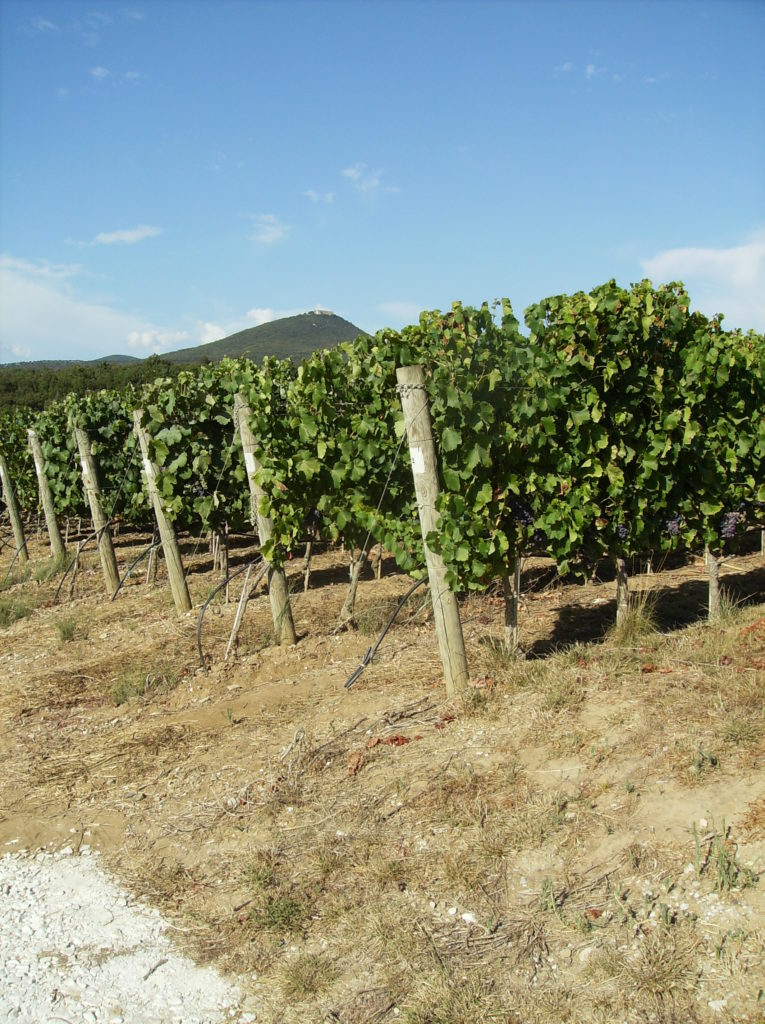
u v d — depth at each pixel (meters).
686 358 6.39
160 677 6.77
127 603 10.18
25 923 3.65
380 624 7.39
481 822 3.84
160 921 3.58
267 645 7.36
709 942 2.92
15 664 7.94
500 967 2.98
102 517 10.95
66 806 4.72
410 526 6.36
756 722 4.15
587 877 3.37
